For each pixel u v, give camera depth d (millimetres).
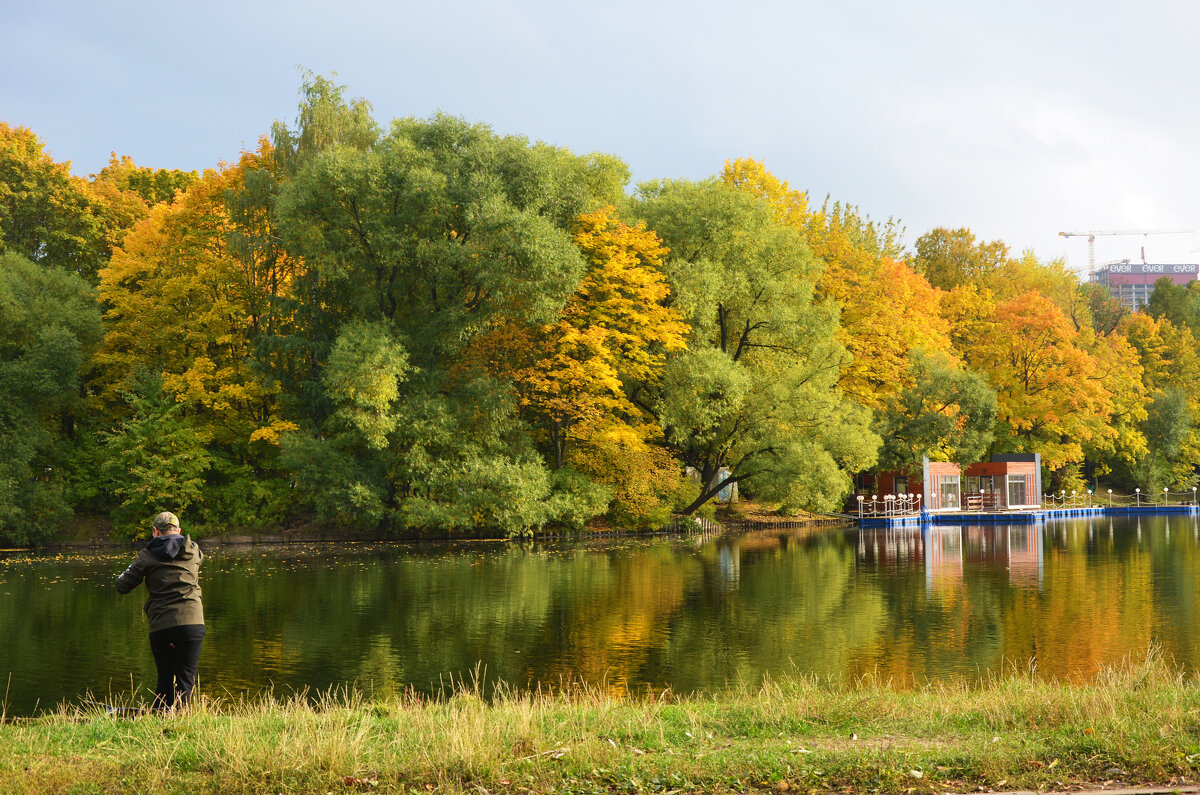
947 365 67750
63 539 43531
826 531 55062
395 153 42500
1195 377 103625
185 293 45875
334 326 45062
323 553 39406
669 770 7988
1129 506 82500
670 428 52281
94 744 8836
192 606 10641
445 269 43562
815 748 8773
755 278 51875
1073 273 120062
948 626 21953
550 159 46969
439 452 44438
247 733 9008
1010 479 74000
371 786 7645
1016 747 8547
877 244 80375
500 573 32156
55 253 52219
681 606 24906
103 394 48219
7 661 18078
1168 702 10148
